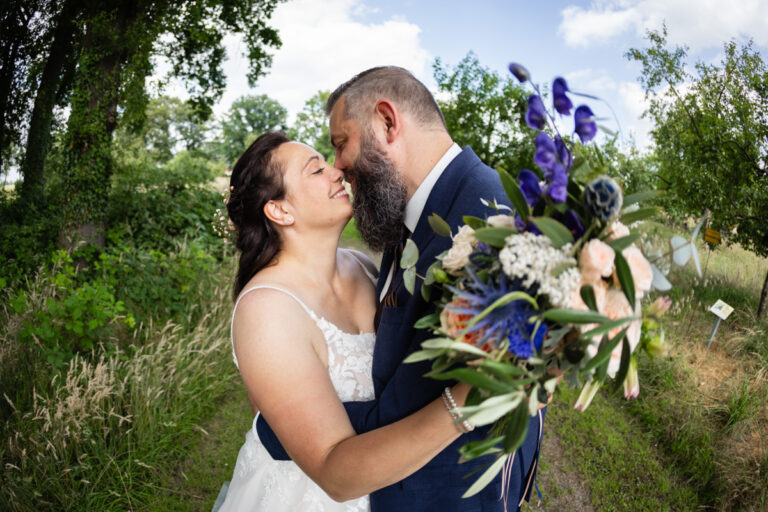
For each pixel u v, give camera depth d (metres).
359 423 1.30
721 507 3.19
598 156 1.00
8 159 7.91
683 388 4.05
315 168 1.54
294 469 1.53
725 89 4.98
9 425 3.08
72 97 5.72
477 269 0.96
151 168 7.94
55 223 6.03
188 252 5.64
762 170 4.82
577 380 0.91
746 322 4.95
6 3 6.68
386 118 1.57
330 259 1.60
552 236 0.86
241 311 1.35
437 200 1.51
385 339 1.44
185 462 3.40
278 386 1.23
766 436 3.55
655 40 5.21
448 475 1.36
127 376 3.35
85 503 2.82
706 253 6.37
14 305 3.70
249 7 6.80
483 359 0.89
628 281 0.85
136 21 5.68
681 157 5.19
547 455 3.71
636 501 3.29
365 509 1.53
